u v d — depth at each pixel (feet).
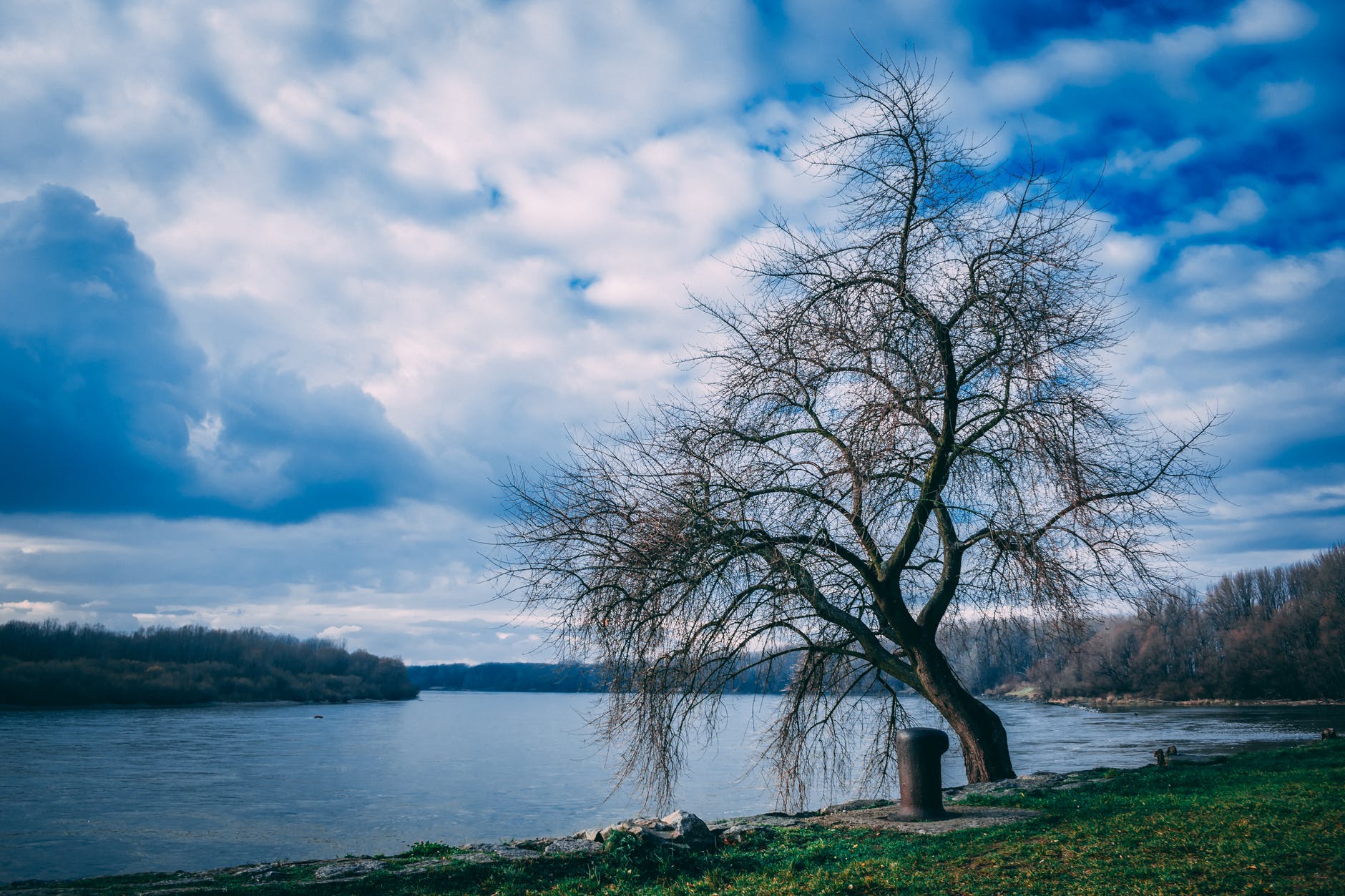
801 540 47.39
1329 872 22.82
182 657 458.09
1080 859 25.93
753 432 49.67
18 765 165.78
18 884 28.12
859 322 47.80
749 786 108.58
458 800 125.80
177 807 119.96
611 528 46.73
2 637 396.57
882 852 30.01
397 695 598.34
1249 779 40.24
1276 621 345.31
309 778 153.69
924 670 51.24
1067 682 357.41
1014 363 44.29
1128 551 43.88
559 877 29.53
